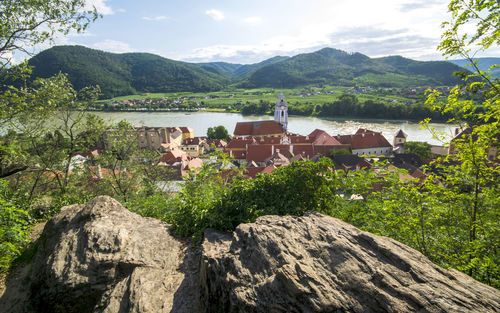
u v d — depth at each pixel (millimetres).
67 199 14258
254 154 56750
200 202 9023
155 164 23500
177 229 8664
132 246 7352
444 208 7340
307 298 3967
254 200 8117
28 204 13445
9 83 10867
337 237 5211
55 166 17969
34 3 10805
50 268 6586
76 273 6430
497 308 3615
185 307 5578
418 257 4723
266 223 6141
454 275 4348
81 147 18438
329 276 4332
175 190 23234
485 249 6477
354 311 3793
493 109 6121
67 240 7359
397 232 7836
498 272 5965
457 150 7293
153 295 5883
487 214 6980
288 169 8547
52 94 13602
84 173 19734
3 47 10680
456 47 6168
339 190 8742
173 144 79188
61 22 11602
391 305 3734
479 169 6766
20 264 8711
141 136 71250
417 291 3867
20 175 16562
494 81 5906
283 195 8102
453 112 7074
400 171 8008
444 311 3562
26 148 15359
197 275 6473
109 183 20094
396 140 73188
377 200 8469
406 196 7824
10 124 12328
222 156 11023
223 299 4750
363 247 4914
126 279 6473
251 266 4922
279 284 4305
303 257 4801
